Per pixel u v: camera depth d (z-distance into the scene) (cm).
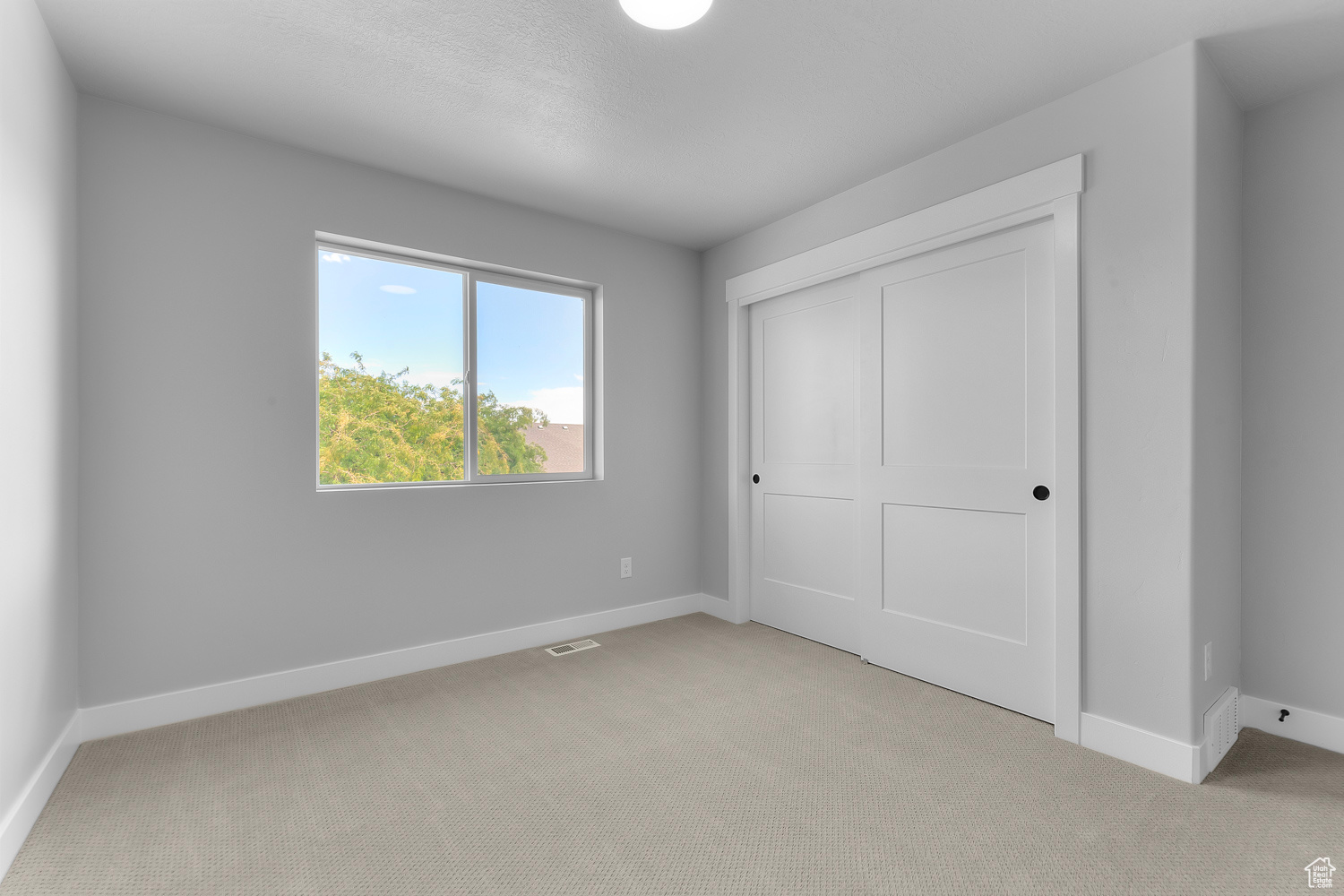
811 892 150
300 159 271
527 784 199
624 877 155
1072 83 221
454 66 212
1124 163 212
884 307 300
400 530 297
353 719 247
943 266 275
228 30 192
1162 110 204
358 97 231
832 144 267
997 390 257
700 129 254
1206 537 207
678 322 400
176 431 243
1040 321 243
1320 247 222
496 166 288
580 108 238
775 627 371
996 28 192
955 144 265
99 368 228
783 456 364
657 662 313
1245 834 170
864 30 193
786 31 193
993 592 259
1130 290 211
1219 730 211
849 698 266
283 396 266
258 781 200
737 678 290
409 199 299
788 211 344
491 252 324
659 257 391
